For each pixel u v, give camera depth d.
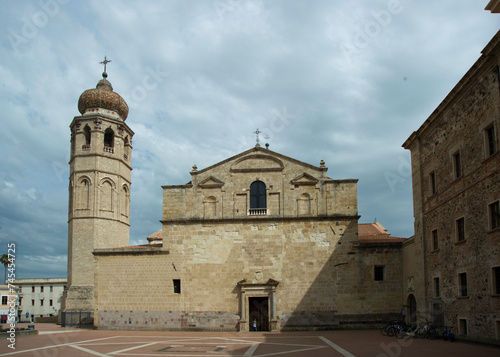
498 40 25.33
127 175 66.50
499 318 25.98
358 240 46.25
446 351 25.70
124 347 31.42
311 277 45.81
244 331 44.88
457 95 31.72
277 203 47.88
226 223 47.75
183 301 46.59
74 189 61.22
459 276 31.64
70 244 60.81
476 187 29.06
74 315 57.19
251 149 49.25
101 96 64.44
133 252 48.34
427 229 38.09
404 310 43.62
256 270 46.47
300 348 29.62
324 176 47.88
